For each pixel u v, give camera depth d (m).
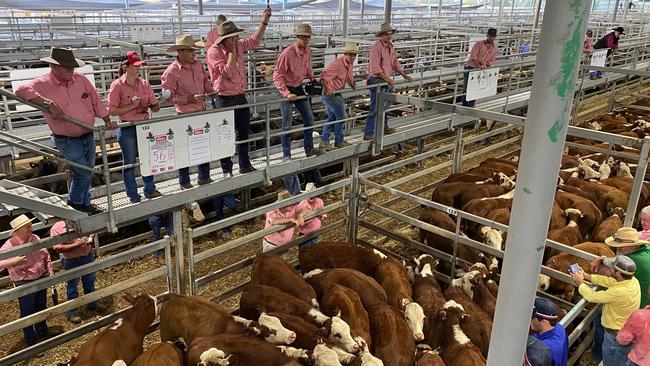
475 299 5.86
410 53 16.70
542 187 1.89
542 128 1.83
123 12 23.69
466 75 8.89
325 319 5.02
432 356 4.73
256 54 11.30
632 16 36.41
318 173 10.64
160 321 5.12
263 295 5.37
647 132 11.94
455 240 6.59
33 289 4.55
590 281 5.16
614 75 14.51
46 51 13.04
